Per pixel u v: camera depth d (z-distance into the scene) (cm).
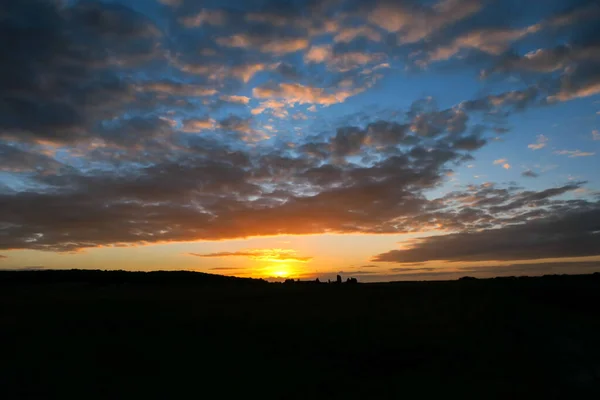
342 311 2886
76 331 2264
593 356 1836
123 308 3153
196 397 1358
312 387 1460
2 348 1909
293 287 5147
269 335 2173
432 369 1661
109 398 1335
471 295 3350
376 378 1559
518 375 1595
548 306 2872
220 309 3059
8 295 4609
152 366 1666
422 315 2684
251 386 1462
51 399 1318
